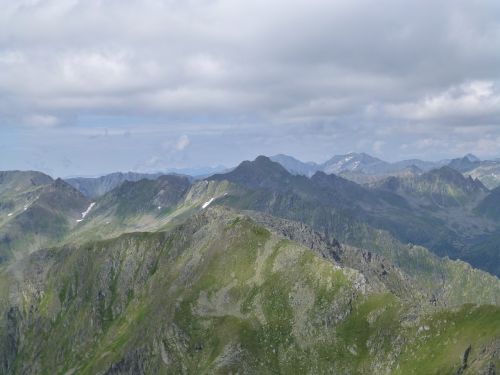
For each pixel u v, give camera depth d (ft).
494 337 530.27
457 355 543.80
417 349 590.14
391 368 594.65
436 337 586.04
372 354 627.46
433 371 546.26
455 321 587.27
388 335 629.10
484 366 512.63
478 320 568.82
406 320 629.92
